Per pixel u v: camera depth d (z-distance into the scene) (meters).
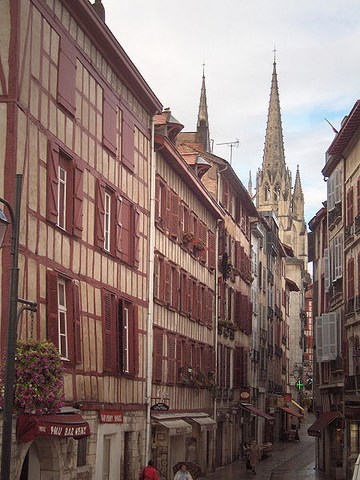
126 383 26.77
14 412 17.94
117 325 25.48
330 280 42.56
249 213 54.59
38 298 19.39
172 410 33.66
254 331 57.19
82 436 20.19
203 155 44.69
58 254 20.84
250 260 54.56
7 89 18.48
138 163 28.77
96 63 24.27
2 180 18.25
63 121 21.42
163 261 32.47
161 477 32.09
